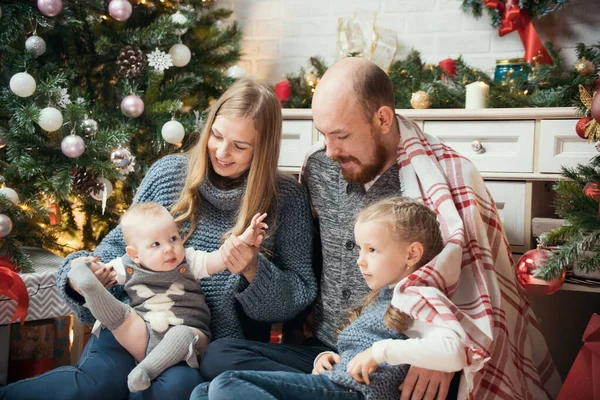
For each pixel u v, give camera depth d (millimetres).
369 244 1451
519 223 2117
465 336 1312
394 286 1448
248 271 1639
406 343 1301
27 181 2178
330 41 2855
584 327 2297
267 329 1838
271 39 2939
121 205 2488
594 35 2475
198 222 1743
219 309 1706
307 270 1763
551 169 2057
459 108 2256
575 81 2121
